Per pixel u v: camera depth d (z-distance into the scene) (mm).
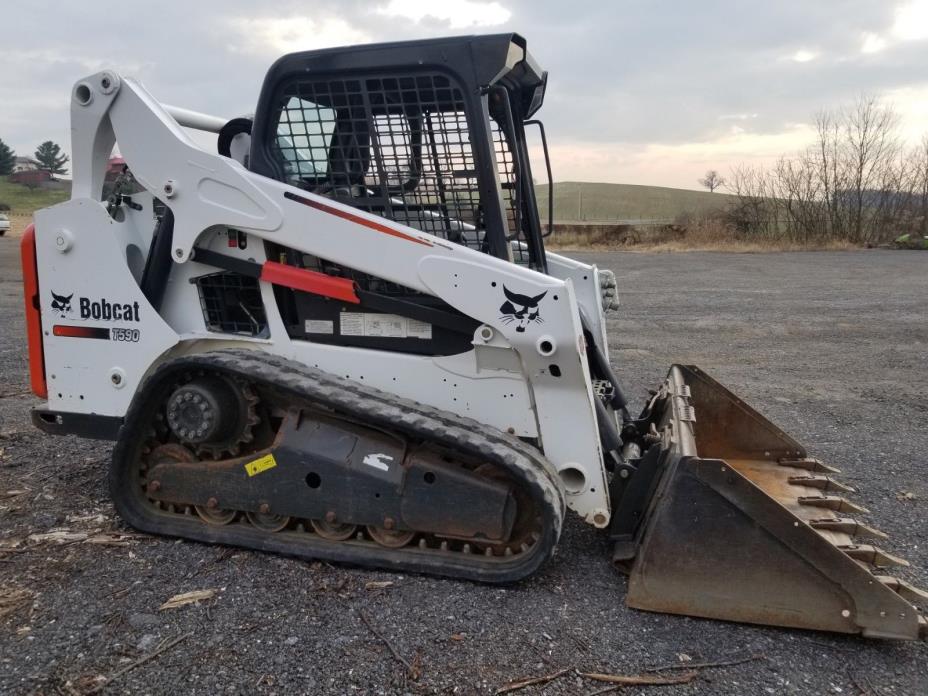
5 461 4797
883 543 3863
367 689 2557
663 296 13727
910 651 2879
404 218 3598
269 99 3604
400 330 3607
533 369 3359
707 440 4555
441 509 3299
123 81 3682
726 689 2613
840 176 27766
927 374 7887
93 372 3982
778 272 17719
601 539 3805
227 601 3100
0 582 3232
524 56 3682
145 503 3787
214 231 3725
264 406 3629
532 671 2682
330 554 3408
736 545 2992
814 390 7203
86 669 2629
